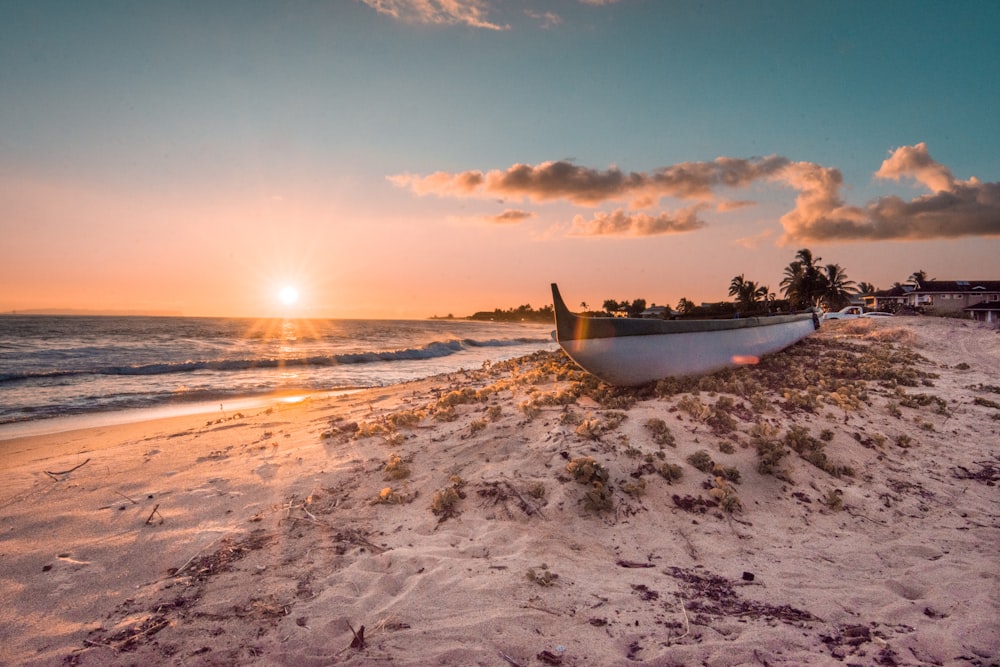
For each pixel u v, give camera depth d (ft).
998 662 10.59
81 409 47.52
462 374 55.31
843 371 40.75
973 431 27.94
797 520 18.08
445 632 11.41
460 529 16.81
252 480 21.24
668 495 18.84
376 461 22.75
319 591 13.24
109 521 17.62
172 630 11.68
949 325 92.94
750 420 25.54
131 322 452.35
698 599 13.14
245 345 164.76
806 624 12.10
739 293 255.70
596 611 12.37
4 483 21.75
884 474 22.00
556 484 19.07
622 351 29.91
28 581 13.84
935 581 14.11
